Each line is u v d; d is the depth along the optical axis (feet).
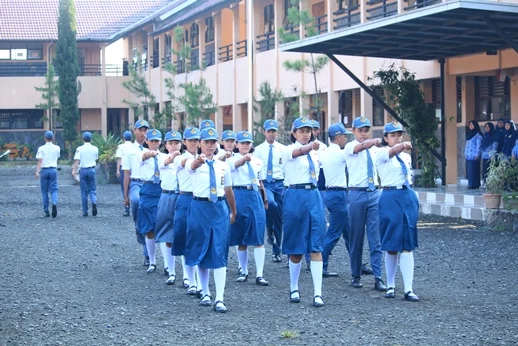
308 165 32.76
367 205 35.94
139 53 154.30
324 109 104.17
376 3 86.02
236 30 121.80
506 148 69.51
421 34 64.69
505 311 30.14
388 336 26.61
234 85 122.72
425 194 69.10
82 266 42.75
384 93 80.74
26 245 50.85
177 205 34.76
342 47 71.56
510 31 62.80
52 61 165.17
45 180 68.64
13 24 175.22
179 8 143.33
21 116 174.40
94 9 182.09
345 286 36.58
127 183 43.88
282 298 33.83
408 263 32.91
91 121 176.55
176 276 39.75
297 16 82.58
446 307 31.17
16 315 30.30
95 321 29.40
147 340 26.58
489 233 52.49
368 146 35.12
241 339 26.61
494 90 80.43
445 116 78.89
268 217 43.52
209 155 32.12
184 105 113.60
